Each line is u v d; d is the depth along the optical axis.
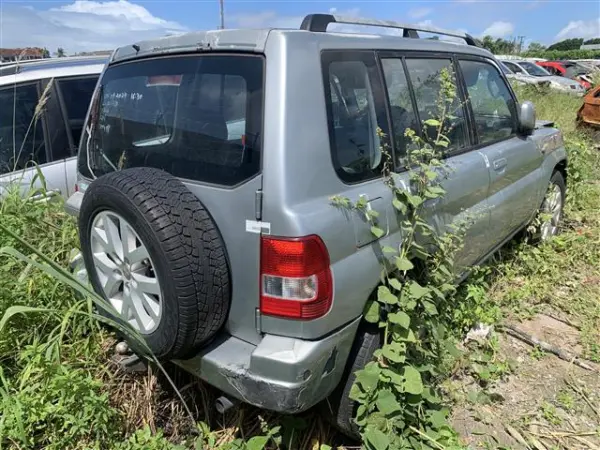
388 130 2.62
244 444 2.49
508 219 4.02
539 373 3.27
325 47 2.31
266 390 2.13
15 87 4.42
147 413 2.74
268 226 2.10
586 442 2.72
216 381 2.27
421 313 2.62
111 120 2.88
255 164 2.14
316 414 2.75
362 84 2.50
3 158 4.30
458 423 2.86
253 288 2.20
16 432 2.29
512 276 4.36
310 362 2.13
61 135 4.58
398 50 2.81
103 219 2.35
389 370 2.41
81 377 2.52
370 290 2.40
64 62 4.96
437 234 2.88
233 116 2.23
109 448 2.48
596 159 7.93
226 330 2.37
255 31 2.23
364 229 2.33
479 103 3.60
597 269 4.60
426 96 2.99
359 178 2.40
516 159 3.98
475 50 3.71
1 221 3.27
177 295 2.12
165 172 2.33
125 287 2.40
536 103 11.66
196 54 2.44
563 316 3.93
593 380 3.20
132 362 2.64
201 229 2.18
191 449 2.61
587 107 10.66
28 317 2.88
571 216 5.81
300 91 2.15
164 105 2.55
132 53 2.81
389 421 2.41
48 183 4.41
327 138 2.24
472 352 3.36
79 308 2.88
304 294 2.10
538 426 2.84
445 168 2.93
